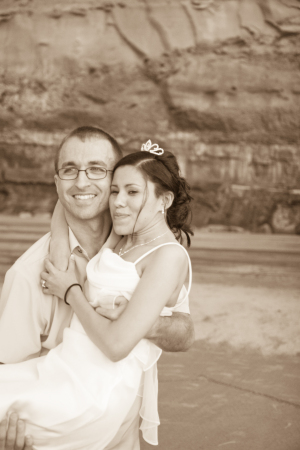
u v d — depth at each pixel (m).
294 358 4.08
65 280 1.79
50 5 18.88
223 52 18.22
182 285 1.92
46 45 18.97
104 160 1.91
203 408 3.04
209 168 18.17
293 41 17.86
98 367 1.73
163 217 1.91
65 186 1.93
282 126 17.86
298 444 2.59
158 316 1.78
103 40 18.83
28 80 18.92
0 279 7.10
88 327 1.69
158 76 18.50
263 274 8.18
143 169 1.82
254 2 17.89
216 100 18.23
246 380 3.55
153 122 18.69
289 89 17.88
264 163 17.89
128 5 18.52
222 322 5.05
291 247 11.34
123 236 2.08
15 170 18.39
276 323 5.05
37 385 1.70
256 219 16.94
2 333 1.88
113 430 1.74
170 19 18.28
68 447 1.72
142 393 1.92
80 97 18.88
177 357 4.06
